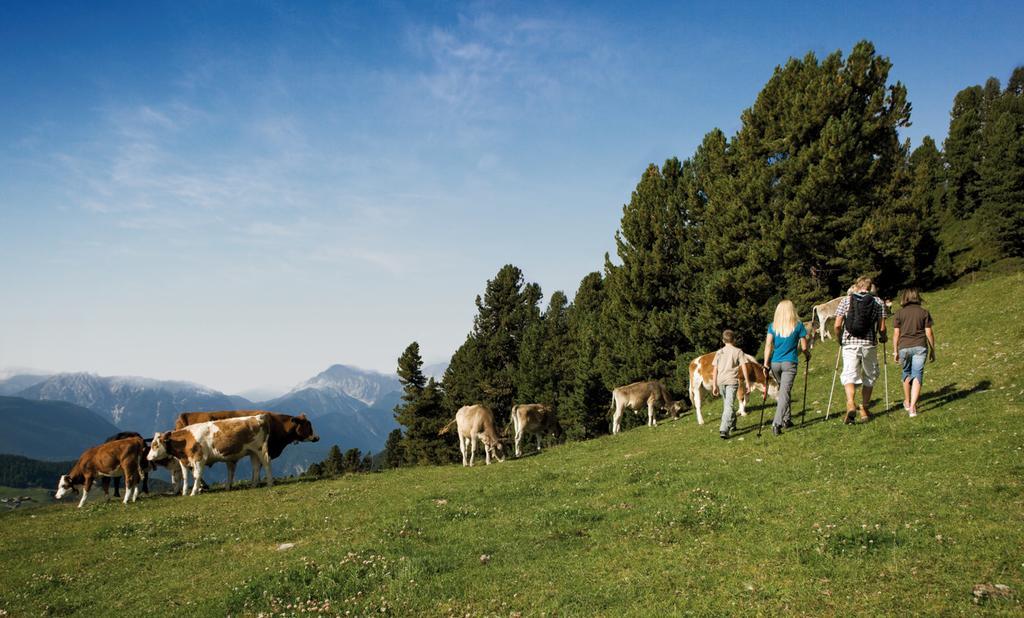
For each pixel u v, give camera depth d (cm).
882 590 616
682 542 846
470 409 2181
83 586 964
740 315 3253
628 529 937
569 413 5041
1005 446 969
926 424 1167
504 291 7881
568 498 1235
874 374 1315
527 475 1600
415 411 7200
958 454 991
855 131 3189
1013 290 2355
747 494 1031
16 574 1057
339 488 1800
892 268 3906
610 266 4022
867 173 3238
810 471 1091
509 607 696
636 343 3750
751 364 1953
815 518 848
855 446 1169
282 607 755
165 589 905
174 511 1616
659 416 2988
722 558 764
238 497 1797
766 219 3338
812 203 3241
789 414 1451
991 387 1320
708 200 3728
